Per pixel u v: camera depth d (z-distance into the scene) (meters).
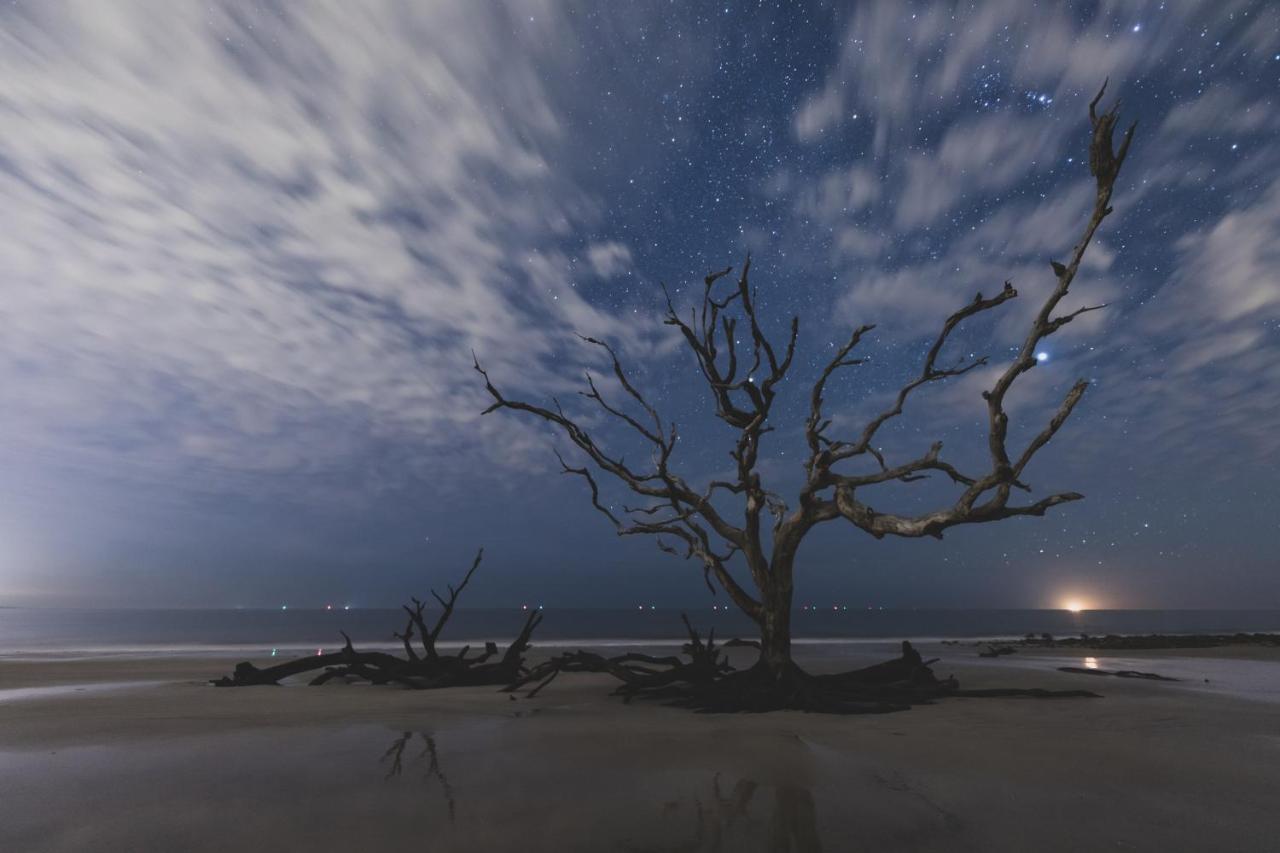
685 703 10.15
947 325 9.13
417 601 15.01
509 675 14.42
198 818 4.29
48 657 26.05
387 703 10.47
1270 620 170.75
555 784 5.12
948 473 9.07
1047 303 7.21
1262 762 6.01
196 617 161.38
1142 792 4.98
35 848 3.75
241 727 7.96
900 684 11.48
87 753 6.36
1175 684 13.88
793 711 9.60
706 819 4.28
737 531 11.27
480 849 3.75
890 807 4.55
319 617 162.12
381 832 4.01
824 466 10.30
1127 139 6.53
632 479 11.95
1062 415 7.35
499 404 11.74
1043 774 5.50
